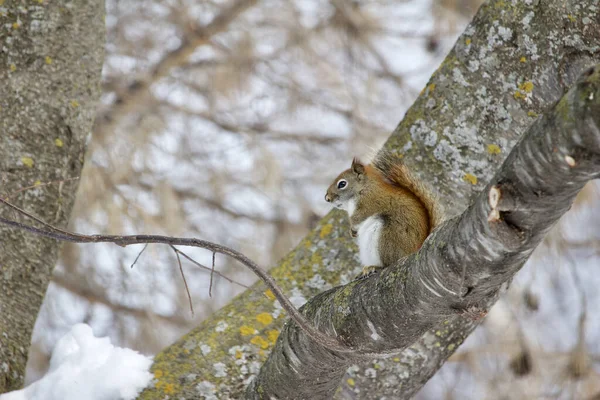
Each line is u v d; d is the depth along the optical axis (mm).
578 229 13008
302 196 13812
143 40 14320
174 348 7785
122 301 13547
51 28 8492
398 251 7359
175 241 5594
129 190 13203
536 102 7633
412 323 5801
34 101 8336
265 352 7672
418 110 8023
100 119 13391
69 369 7633
